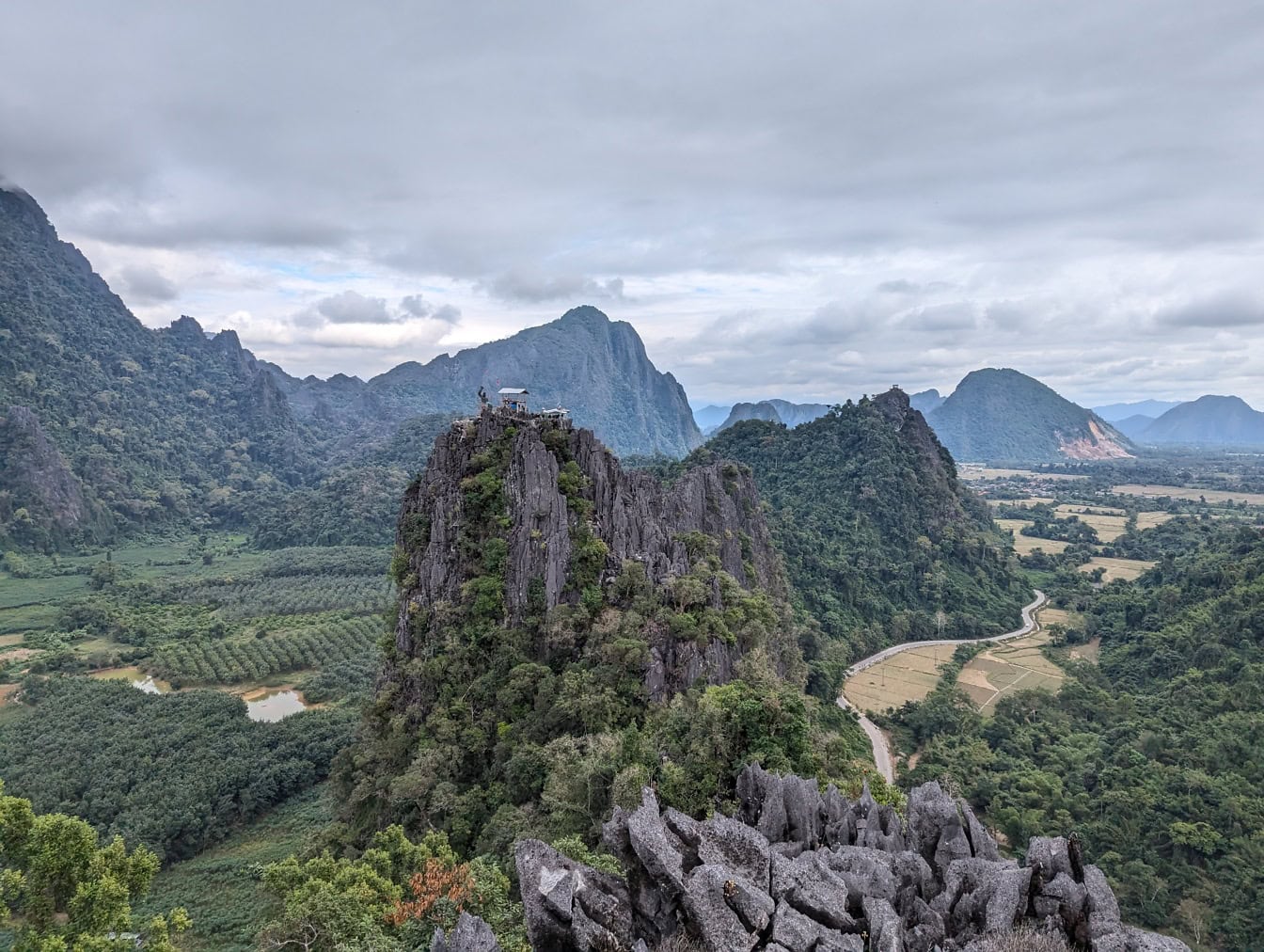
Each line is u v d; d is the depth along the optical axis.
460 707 64.81
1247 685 91.00
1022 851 74.25
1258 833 68.75
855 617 139.38
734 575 99.56
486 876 36.91
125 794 89.19
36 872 29.33
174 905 73.56
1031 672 123.50
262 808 94.88
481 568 73.56
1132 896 67.88
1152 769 82.62
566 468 79.12
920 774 87.50
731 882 22.59
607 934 21.11
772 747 42.66
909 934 21.97
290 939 35.81
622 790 42.47
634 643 62.28
